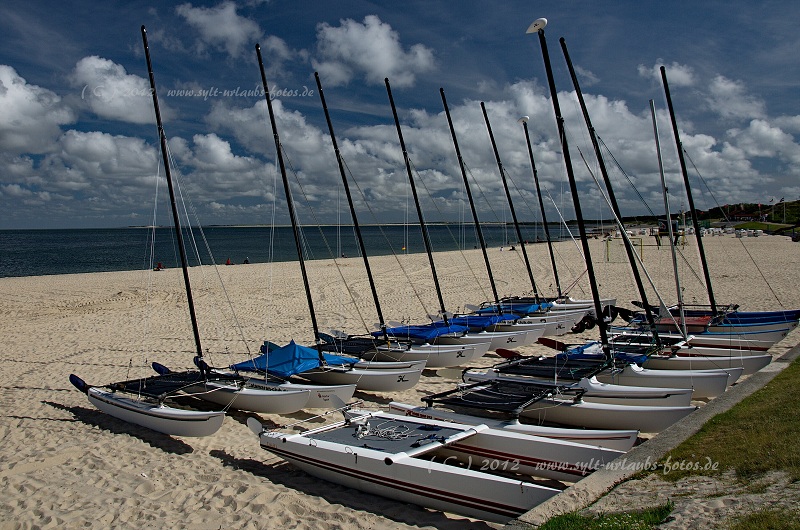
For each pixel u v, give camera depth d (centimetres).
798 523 436
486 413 951
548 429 834
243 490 776
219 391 1127
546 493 627
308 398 1053
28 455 938
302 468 832
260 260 6656
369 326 2080
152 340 1919
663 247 5044
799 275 2866
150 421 1042
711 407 834
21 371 1533
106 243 11475
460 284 3192
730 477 567
